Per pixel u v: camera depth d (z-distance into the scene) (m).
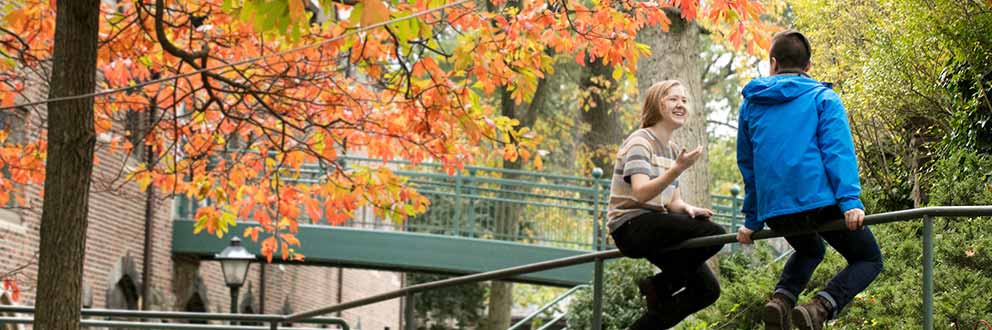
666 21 9.31
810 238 5.63
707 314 11.02
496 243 19.86
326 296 31.22
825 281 10.17
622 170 6.08
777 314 5.57
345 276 33.00
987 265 8.99
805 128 5.32
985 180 10.36
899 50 11.29
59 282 6.96
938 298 8.55
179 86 10.74
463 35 8.90
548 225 20.11
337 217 10.86
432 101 9.28
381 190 10.52
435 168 22.27
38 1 9.73
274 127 10.84
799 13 14.07
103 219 19.38
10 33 9.45
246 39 10.10
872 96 11.71
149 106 10.62
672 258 6.19
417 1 8.15
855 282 5.46
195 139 10.68
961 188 10.27
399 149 10.48
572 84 30.36
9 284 11.03
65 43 7.12
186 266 22.48
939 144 11.67
